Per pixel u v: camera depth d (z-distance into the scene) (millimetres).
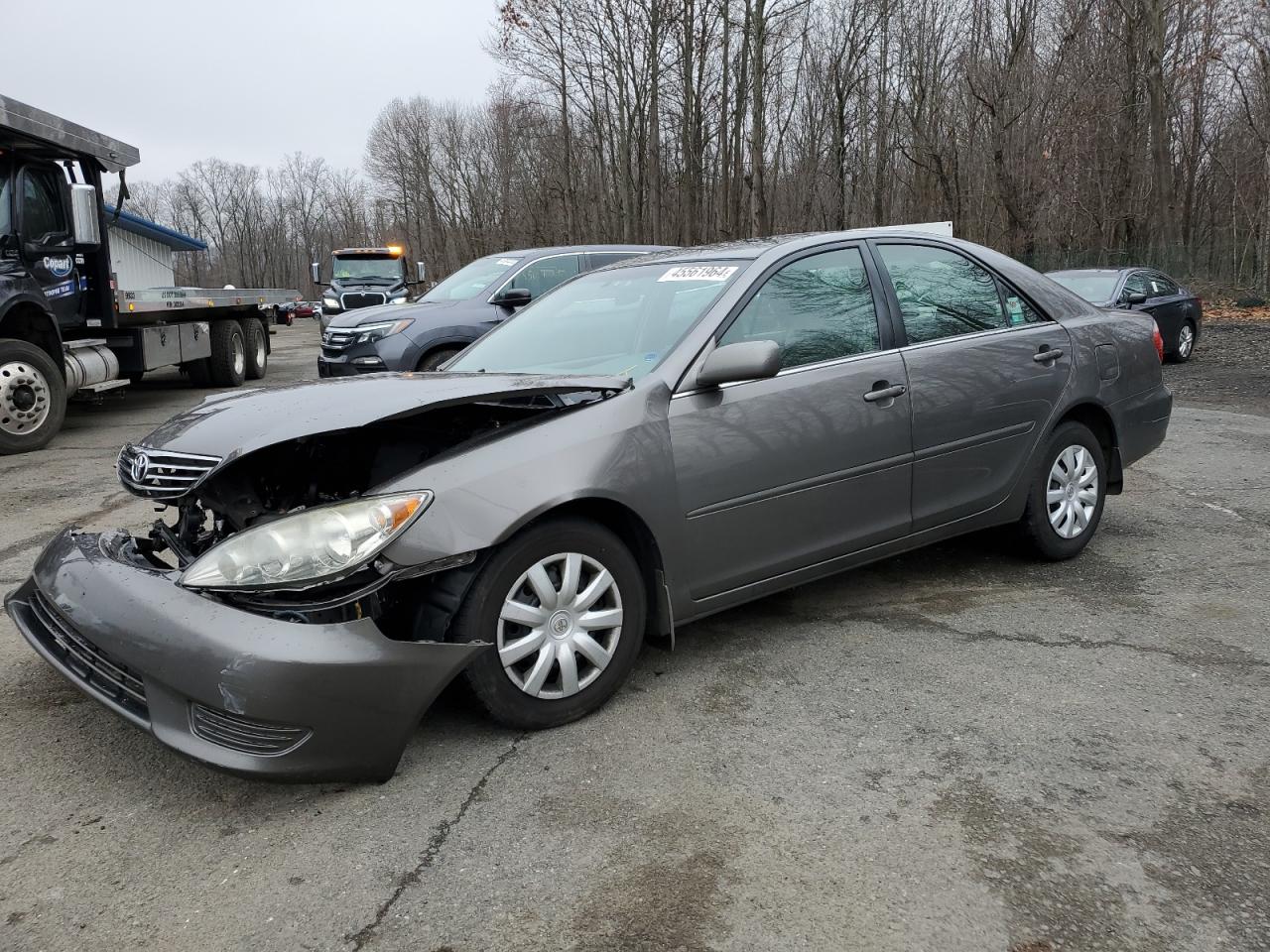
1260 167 32156
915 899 2137
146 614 2492
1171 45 30672
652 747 2850
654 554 3125
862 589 4293
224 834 2430
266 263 95125
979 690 3221
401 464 2973
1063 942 1994
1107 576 4418
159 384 15586
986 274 4344
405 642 2562
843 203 32406
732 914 2096
